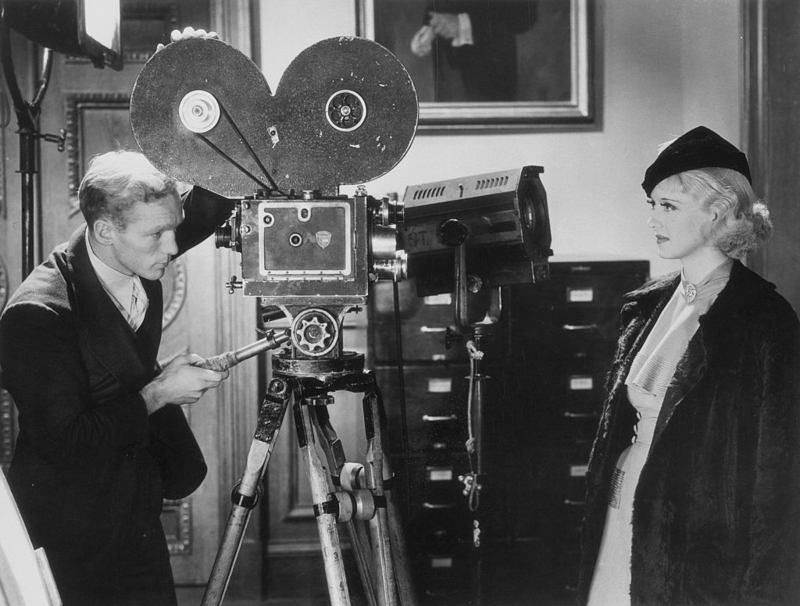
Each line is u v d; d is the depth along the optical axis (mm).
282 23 3355
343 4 3389
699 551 1670
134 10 3289
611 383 1972
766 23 2848
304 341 1519
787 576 1571
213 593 1522
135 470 1701
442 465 2975
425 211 2320
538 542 3008
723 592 1648
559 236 3529
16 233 3291
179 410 1952
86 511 1650
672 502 1703
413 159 3482
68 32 2035
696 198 1729
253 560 3334
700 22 3352
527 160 3506
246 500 1525
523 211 2211
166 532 3393
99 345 1671
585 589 1930
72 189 3314
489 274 2293
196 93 1550
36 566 1349
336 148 1562
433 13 3441
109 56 2225
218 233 1568
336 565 1463
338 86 1550
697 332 1713
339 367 1527
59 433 1584
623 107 3516
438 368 2980
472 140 3492
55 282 1664
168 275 3365
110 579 1703
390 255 1556
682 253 1784
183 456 1940
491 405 2984
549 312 3029
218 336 3379
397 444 2969
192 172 1593
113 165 1632
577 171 3520
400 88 1541
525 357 3018
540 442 3020
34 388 1575
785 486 1572
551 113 3494
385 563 1531
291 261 1527
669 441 1707
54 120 3301
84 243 1722
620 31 3498
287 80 1554
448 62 3461
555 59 3488
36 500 1637
